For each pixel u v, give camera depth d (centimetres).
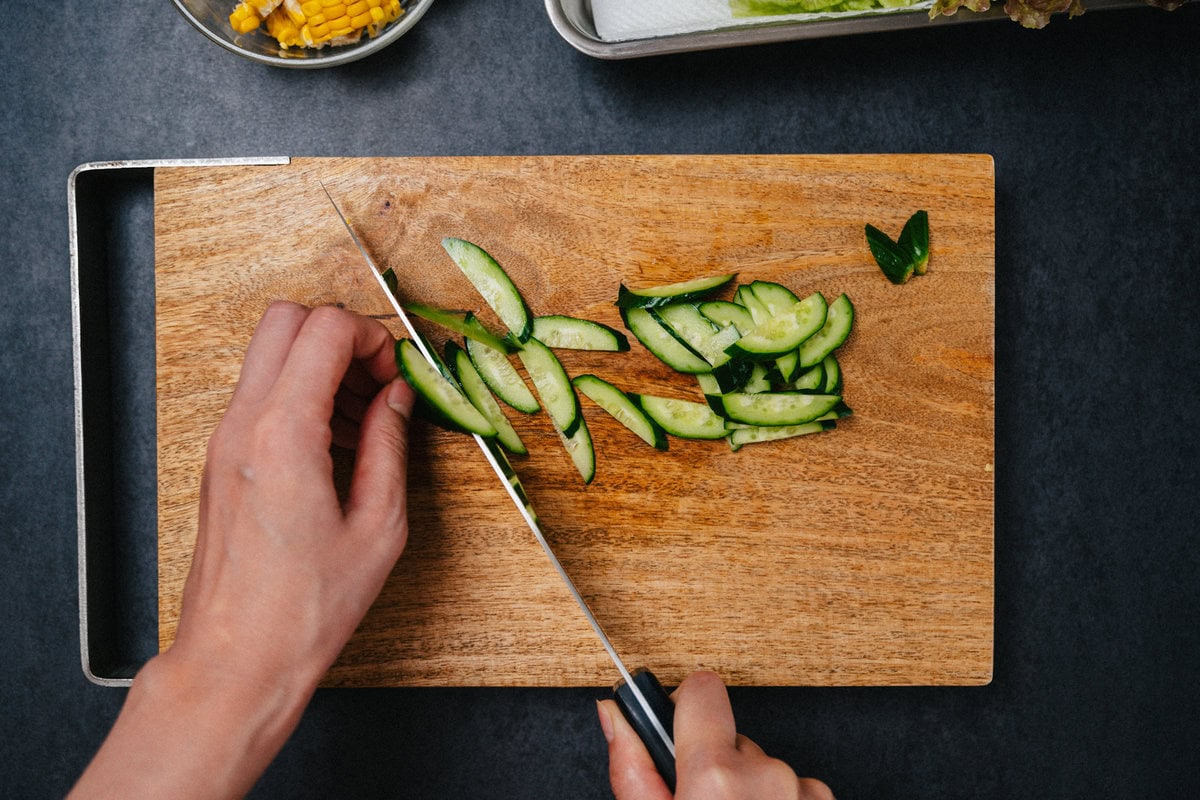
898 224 65
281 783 67
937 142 68
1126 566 69
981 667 66
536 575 65
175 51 67
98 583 66
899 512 66
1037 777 68
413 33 67
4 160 67
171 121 67
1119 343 68
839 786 68
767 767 56
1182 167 68
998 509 68
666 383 65
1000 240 68
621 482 65
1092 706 68
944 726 68
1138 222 68
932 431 65
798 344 65
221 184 65
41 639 68
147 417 67
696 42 63
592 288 65
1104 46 68
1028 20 62
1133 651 68
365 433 60
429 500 65
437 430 65
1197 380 68
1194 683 68
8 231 68
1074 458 68
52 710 67
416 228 65
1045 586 68
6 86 67
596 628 62
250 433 57
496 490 65
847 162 65
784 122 68
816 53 68
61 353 68
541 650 65
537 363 65
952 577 66
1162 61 68
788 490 65
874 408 65
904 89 68
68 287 68
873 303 65
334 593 56
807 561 65
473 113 67
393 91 67
